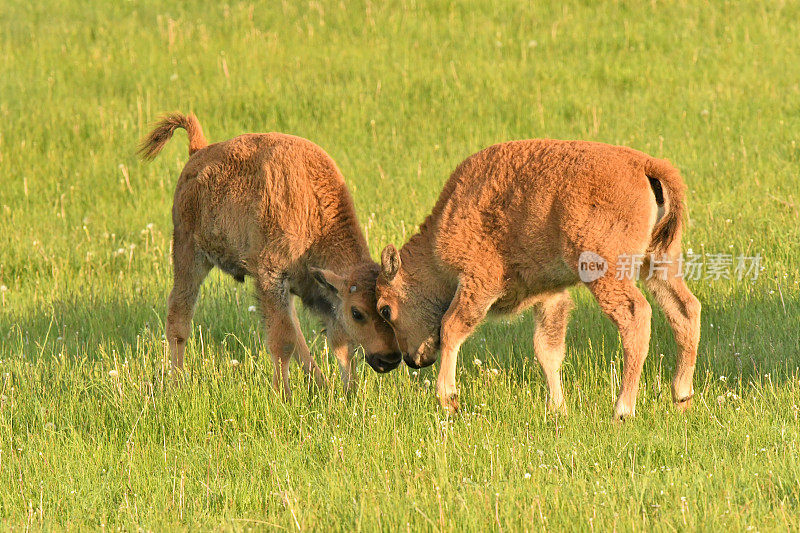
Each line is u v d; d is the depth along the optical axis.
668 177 16.73
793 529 12.30
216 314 24.34
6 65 46.97
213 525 13.91
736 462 14.88
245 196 19.70
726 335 21.28
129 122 40.28
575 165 16.88
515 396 18.64
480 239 17.75
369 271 19.23
